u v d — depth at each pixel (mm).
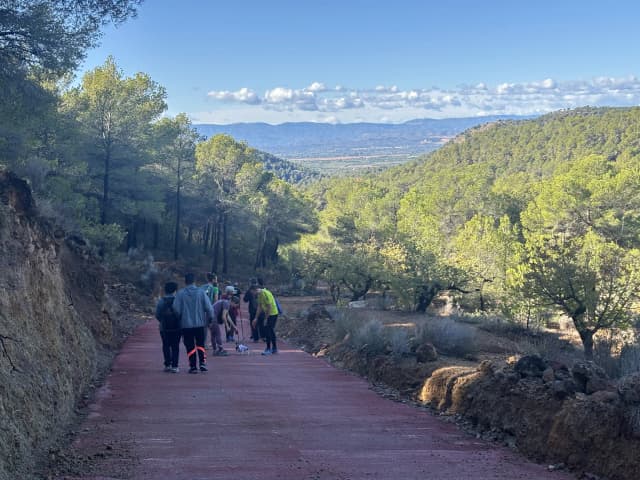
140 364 12930
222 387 10391
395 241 40312
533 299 23781
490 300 31156
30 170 21391
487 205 76938
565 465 6242
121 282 33406
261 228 71312
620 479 5621
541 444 6711
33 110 22781
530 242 23719
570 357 14500
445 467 6129
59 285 11008
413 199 78062
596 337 22109
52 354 8258
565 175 70688
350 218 55969
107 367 12266
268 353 15609
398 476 5758
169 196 64562
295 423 7934
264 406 8945
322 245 42344
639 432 5648
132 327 22594
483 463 6340
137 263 42031
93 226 34281
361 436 7402
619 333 21891
